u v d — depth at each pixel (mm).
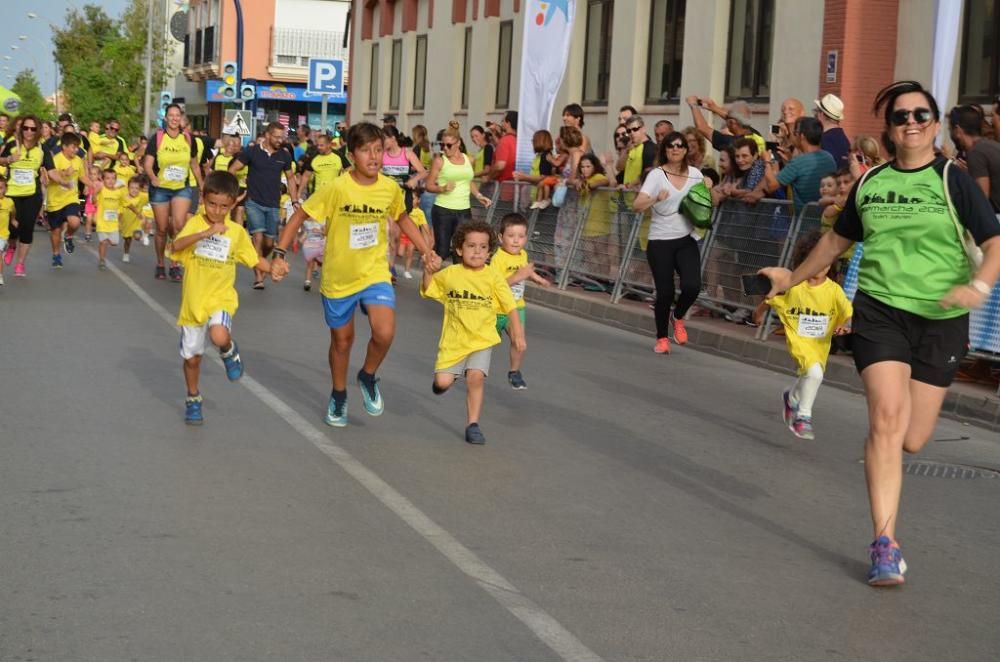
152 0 64438
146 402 10164
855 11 19891
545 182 20781
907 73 19688
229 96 39281
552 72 22266
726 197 16594
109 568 6137
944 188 6574
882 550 6520
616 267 18766
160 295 17438
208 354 12531
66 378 11016
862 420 11430
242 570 6195
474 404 9406
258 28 66688
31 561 6191
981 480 9344
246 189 18969
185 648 5191
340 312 9500
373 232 9469
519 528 7191
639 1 26531
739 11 23422
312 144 27641
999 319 12203
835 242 7012
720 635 5668
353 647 5281
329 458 8617
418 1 39312
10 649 5113
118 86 74500
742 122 17484
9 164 19000
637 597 6117
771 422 11094
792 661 5422
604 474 8672
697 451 9664
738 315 16328
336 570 6262
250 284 19750
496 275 9352
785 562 6879
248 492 7641
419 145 26156
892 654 5586
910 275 6645
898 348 6652
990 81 18109
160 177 19453
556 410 10906
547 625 5652
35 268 20875
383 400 10820
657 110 26031
